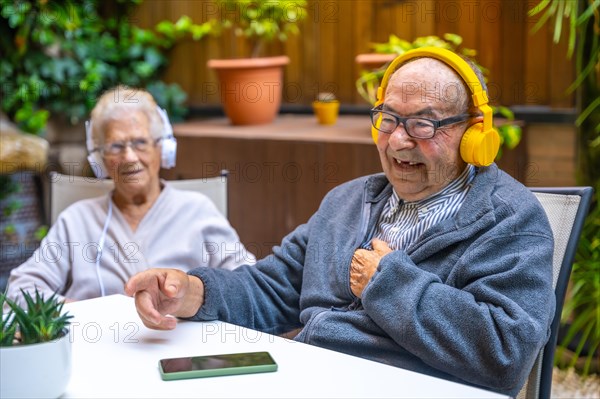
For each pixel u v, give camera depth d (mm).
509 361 1351
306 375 1244
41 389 1132
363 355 1536
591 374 2863
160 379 1234
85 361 1319
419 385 1201
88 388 1203
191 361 1284
